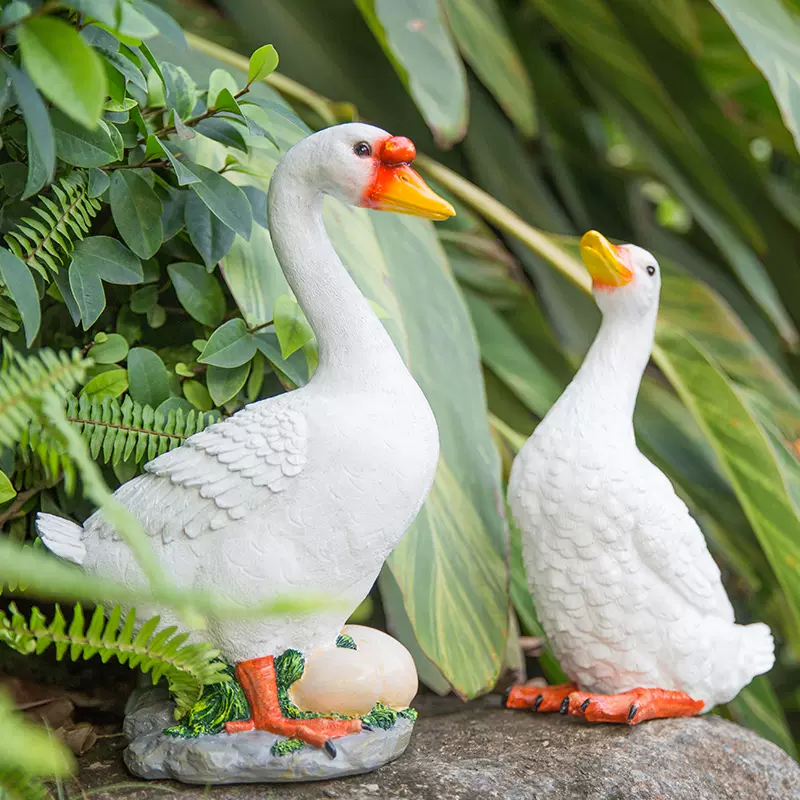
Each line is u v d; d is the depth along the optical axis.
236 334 1.13
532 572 1.23
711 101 2.16
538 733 1.19
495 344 1.85
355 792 0.98
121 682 1.28
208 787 0.96
